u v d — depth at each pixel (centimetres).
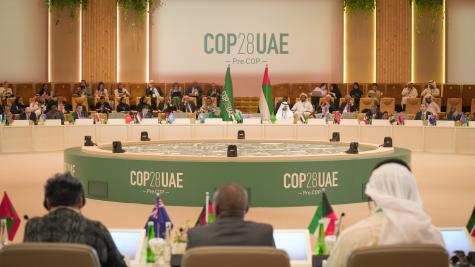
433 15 2803
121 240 490
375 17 2823
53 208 416
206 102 2303
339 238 384
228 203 405
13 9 2750
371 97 2502
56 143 2052
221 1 2834
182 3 2830
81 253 360
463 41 2808
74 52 2797
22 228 835
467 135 2023
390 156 1126
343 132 2078
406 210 371
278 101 2370
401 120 2081
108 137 2072
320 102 2436
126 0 2803
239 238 390
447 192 1226
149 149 1307
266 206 1041
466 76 2820
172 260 448
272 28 2833
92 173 1120
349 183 1086
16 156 1886
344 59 2845
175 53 2844
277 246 480
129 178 1084
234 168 1039
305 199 1055
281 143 1469
